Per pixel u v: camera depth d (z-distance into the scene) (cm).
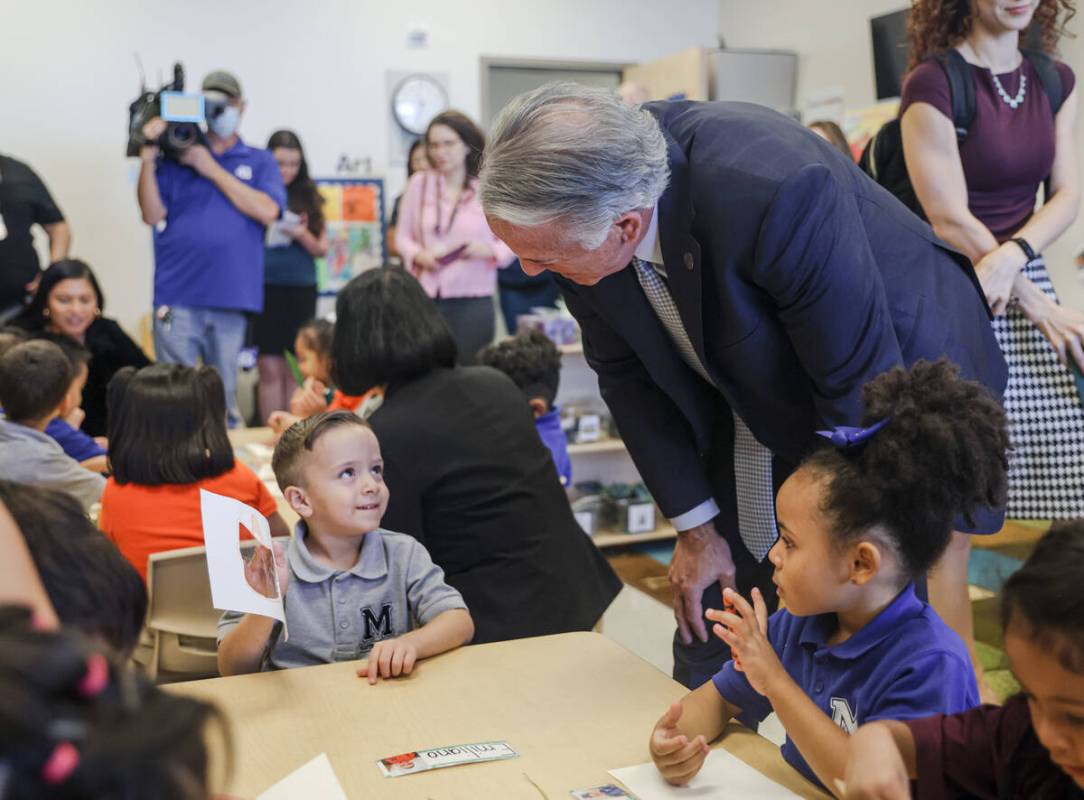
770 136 134
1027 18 229
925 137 235
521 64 590
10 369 252
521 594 189
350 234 527
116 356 377
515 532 190
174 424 203
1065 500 235
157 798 42
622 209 125
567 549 197
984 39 235
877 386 111
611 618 360
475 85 581
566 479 325
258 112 541
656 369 162
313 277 505
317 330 339
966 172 239
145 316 505
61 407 273
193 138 427
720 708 117
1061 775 86
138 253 523
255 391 500
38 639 45
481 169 130
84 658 44
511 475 191
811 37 557
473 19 576
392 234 506
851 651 109
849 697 108
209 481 207
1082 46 379
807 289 130
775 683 104
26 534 90
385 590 158
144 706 45
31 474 238
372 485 158
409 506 185
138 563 204
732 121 137
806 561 108
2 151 501
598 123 123
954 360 146
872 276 134
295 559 158
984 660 247
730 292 136
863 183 148
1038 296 234
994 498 109
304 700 123
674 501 174
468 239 465
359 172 558
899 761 91
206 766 46
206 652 198
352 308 192
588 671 132
